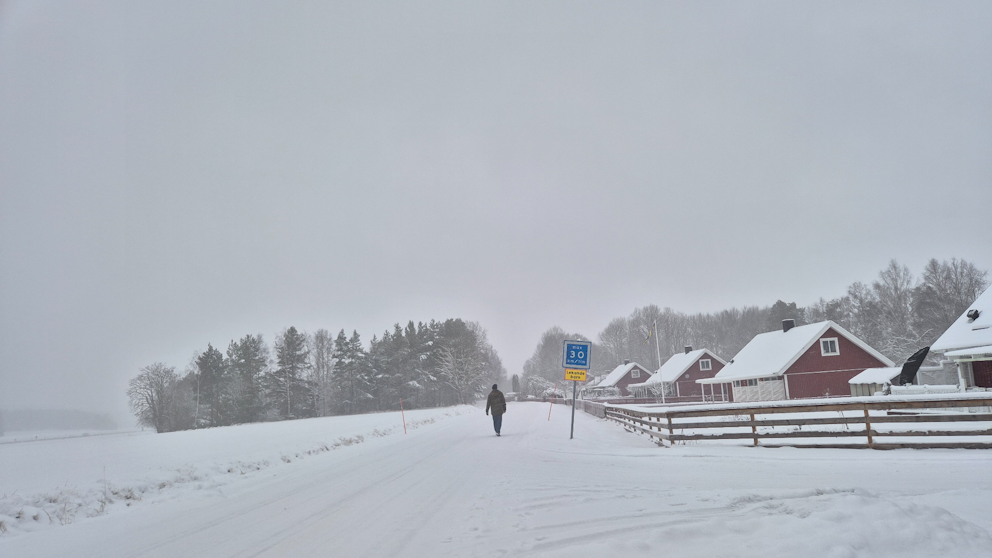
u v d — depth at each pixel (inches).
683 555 198.8
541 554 213.6
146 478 437.7
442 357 4099.4
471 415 1859.0
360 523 286.8
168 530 291.6
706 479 388.2
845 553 194.9
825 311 3828.7
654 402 2484.0
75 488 380.8
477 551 224.4
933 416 492.4
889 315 3002.0
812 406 543.8
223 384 3476.9
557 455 576.1
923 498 294.2
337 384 3735.2
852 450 506.9
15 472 566.9
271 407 3321.9
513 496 343.3
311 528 279.7
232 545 252.4
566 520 271.7
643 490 346.0
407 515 301.7
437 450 670.5
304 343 3821.4
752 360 1820.9
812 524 219.9
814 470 413.1
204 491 419.2
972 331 982.4
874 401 515.8
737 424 571.2
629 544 210.2
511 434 886.4
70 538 281.0
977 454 450.6
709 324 5295.3
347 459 614.9
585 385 4033.0
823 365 1625.2
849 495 260.8
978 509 268.2
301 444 741.3
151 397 3284.9
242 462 546.0
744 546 204.5
